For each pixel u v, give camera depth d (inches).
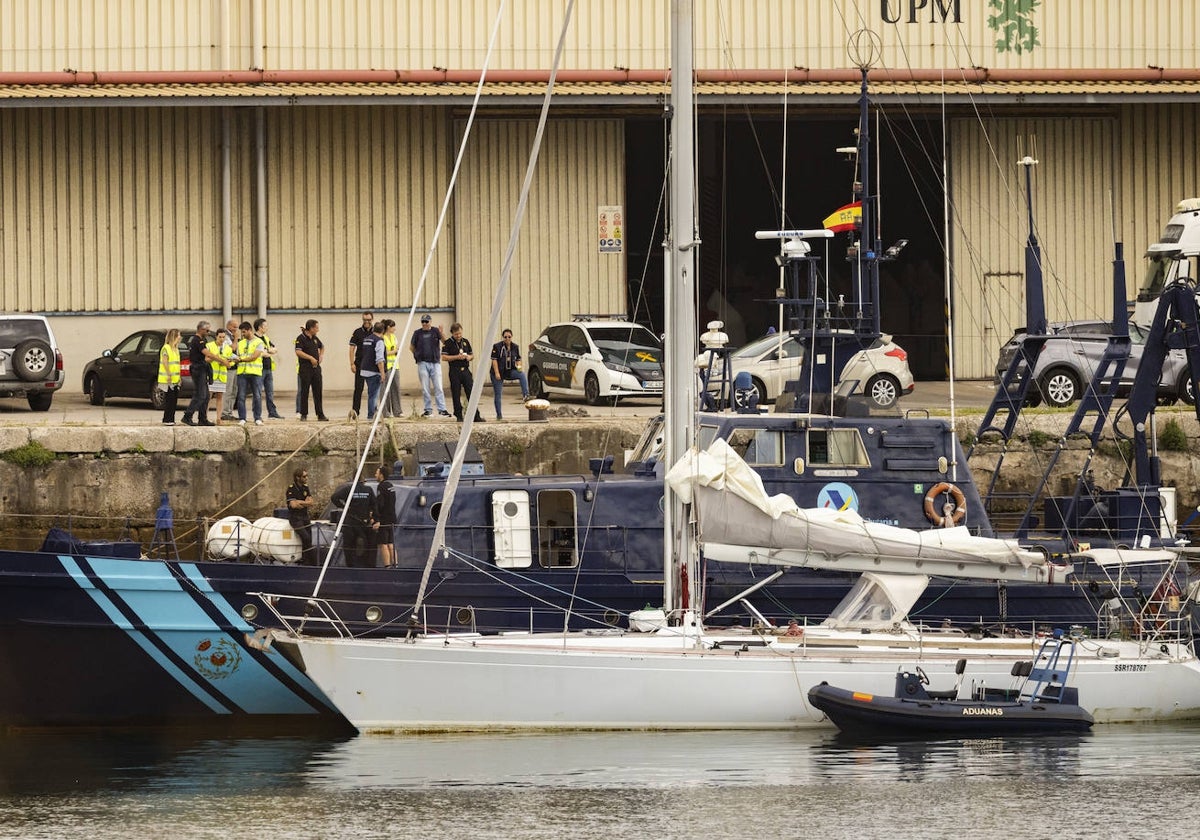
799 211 5851.4
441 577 2987.2
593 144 5713.6
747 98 5438.0
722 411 3307.1
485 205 5689.0
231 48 5531.5
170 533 3235.7
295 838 2346.2
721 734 2832.2
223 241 5590.6
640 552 3078.2
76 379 5570.9
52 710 2915.8
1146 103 5723.4
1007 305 5816.9
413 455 4252.0
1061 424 4414.4
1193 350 3299.7
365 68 5561.0
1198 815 2456.9
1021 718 2837.1
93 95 5290.4
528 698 2797.7
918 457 3152.1
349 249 5639.8
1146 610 3122.5
